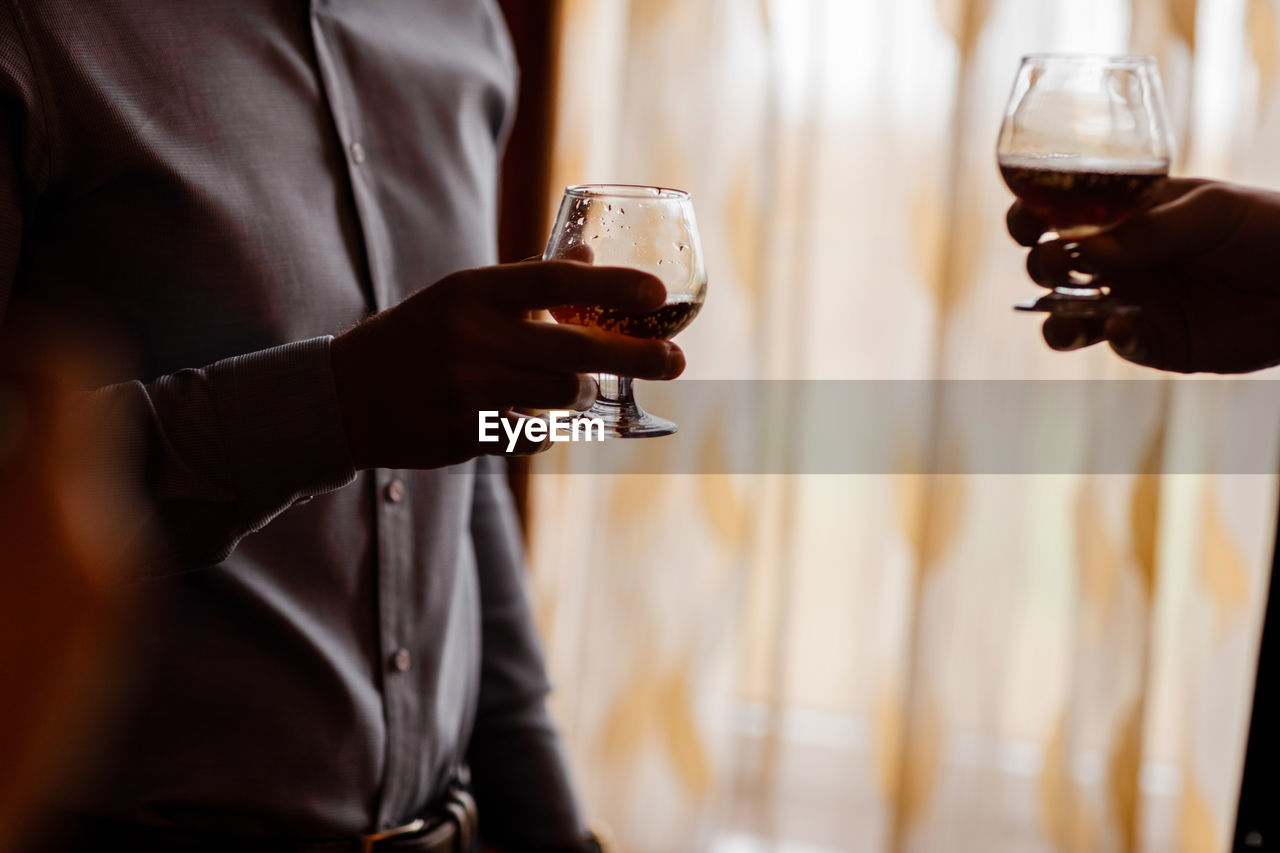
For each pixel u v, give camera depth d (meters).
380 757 1.16
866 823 2.39
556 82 2.21
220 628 1.11
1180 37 2.00
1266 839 1.07
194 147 1.10
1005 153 1.09
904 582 2.32
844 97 2.24
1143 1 2.02
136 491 1.00
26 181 1.05
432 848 1.18
